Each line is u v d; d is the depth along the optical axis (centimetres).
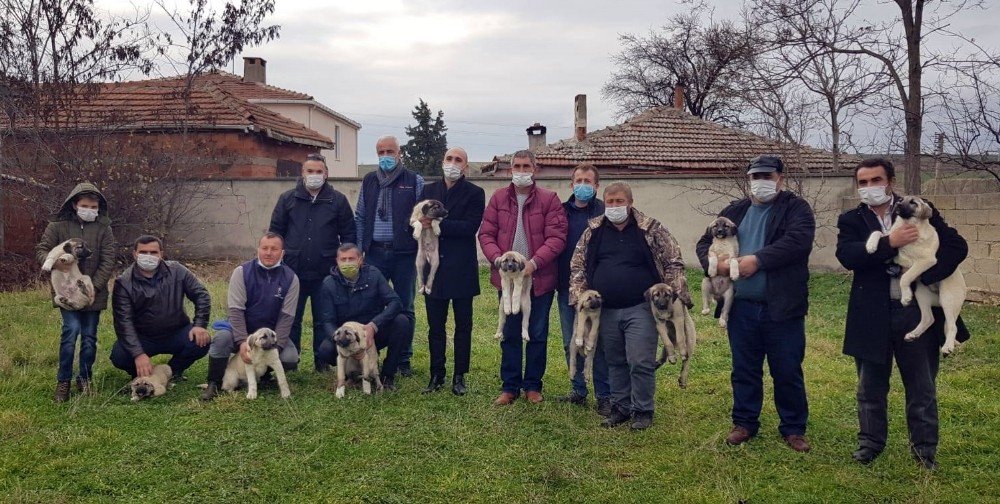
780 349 452
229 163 1438
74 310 541
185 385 589
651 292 472
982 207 975
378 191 626
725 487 399
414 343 753
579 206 544
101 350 684
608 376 539
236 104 1527
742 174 1345
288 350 588
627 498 388
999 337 759
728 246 459
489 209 554
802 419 461
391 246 621
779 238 446
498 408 530
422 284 561
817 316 945
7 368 603
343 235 634
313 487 400
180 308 590
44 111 1233
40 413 510
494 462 435
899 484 402
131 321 570
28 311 866
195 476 410
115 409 521
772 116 1418
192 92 1570
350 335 544
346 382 588
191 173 1348
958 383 600
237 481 405
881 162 425
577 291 498
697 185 1371
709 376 631
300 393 568
